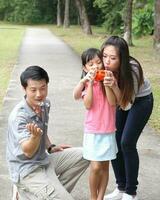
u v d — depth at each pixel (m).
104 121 4.01
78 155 4.10
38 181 3.70
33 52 20.19
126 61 3.95
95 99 4.00
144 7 30.89
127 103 4.08
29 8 62.69
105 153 4.01
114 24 34.50
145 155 6.04
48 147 4.18
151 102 4.33
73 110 8.65
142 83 4.14
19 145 3.66
